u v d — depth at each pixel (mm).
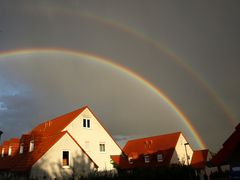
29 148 33781
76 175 29250
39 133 36375
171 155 49250
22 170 27969
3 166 33781
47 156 28766
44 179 27844
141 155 51938
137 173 25844
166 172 28219
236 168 8883
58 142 29938
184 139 54000
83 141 38906
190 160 53562
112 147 41500
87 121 40344
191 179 30609
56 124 42469
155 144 55000
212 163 8898
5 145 41625
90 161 31500
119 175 24578
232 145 8672
